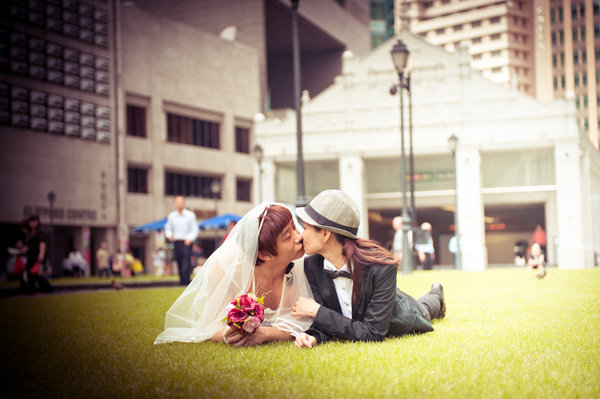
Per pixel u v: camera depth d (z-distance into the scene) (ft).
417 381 9.04
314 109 128.57
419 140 120.88
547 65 336.29
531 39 339.36
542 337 12.83
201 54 147.54
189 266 45.73
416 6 344.28
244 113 157.07
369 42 232.12
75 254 110.22
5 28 106.42
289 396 8.38
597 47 329.72
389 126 123.54
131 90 130.82
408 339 12.86
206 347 12.98
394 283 12.85
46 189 110.01
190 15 176.35
